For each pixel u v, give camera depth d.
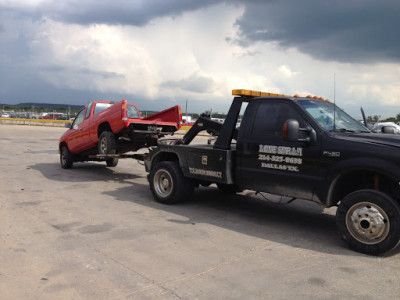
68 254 4.38
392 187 4.82
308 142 5.14
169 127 10.35
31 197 7.41
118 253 4.45
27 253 4.38
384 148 4.53
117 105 9.38
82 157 11.58
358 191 4.66
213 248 4.72
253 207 7.14
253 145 5.79
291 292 3.53
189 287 3.59
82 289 3.50
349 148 4.77
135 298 3.35
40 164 12.66
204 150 6.43
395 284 3.75
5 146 18.56
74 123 11.54
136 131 9.33
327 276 3.92
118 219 5.97
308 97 6.02
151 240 4.96
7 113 57.59
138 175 10.97
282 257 4.47
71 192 8.06
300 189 5.27
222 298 3.39
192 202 7.42
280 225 5.93
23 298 3.32
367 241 4.58
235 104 6.23
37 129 37.94
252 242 5.02
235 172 6.10
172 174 6.98
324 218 6.49
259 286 3.65
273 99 5.73
